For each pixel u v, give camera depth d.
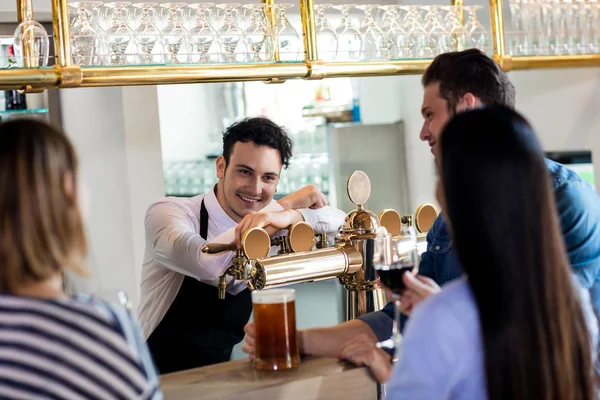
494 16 2.94
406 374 1.23
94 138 3.57
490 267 1.20
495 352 1.19
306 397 1.53
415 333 1.23
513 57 2.98
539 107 3.87
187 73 2.35
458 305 1.23
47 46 2.21
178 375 1.57
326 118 4.64
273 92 4.72
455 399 1.24
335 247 2.10
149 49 2.34
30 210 1.15
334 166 4.20
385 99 4.43
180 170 4.68
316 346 1.74
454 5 2.96
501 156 1.20
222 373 1.58
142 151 3.50
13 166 1.15
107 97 3.50
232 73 2.41
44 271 1.16
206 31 2.41
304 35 2.57
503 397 1.19
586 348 1.26
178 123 4.75
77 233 1.21
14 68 2.14
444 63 1.95
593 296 1.89
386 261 1.54
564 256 1.24
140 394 1.16
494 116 1.23
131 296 3.54
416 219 2.45
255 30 2.48
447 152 1.24
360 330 1.83
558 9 3.10
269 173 2.57
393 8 2.74
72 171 1.21
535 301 1.19
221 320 2.49
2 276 1.16
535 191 1.21
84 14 2.27
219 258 2.33
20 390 1.10
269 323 1.59
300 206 2.55
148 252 2.54
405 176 4.35
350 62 2.60
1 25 3.44
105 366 1.13
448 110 1.94
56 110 3.71
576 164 3.70
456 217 1.23
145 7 2.34
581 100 3.65
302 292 3.83
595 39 3.18
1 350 1.11
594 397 1.29
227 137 2.58
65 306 1.14
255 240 2.15
